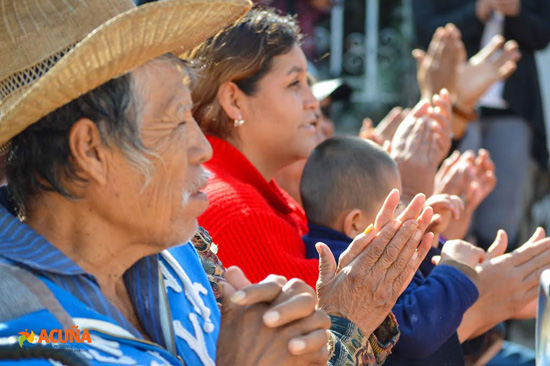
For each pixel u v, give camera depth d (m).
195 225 1.80
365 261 2.04
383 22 9.45
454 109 4.05
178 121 1.71
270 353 1.66
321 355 1.70
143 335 1.78
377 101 9.17
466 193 3.39
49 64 1.65
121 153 1.65
